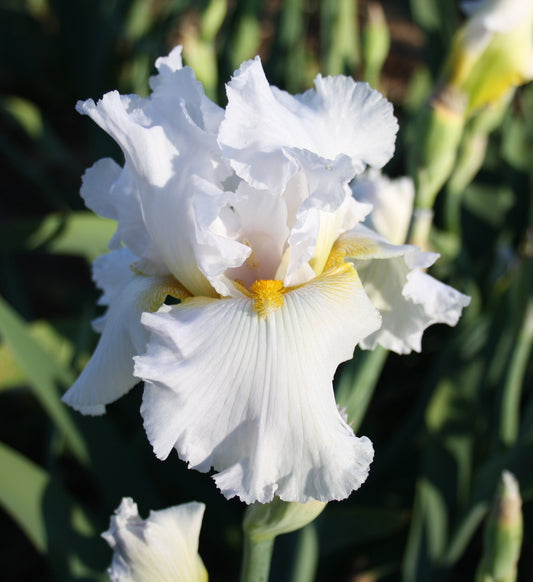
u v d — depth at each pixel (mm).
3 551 678
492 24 430
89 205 374
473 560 651
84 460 506
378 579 598
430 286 368
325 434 302
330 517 543
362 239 361
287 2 774
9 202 1136
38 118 928
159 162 329
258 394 303
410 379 797
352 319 324
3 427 768
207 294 340
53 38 1280
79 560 477
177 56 354
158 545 340
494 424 577
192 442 303
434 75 752
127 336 339
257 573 367
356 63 860
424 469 552
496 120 582
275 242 346
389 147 356
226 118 329
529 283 549
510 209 744
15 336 477
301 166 332
